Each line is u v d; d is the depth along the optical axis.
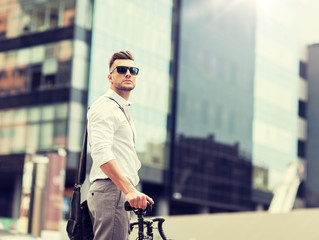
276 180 56.56
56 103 37.50
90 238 3.09
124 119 3.10
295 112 61.06
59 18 38.41
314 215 10.44
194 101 46.62
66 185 39.72
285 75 60.06
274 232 10.32
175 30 45.50
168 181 43.44
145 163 41.47
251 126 53.78
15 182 39.97
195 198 45.91
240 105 52.56
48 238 15.88
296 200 62.50
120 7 40.19
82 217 3.10
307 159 64.81
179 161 44.28
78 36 37.72
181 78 45.16
